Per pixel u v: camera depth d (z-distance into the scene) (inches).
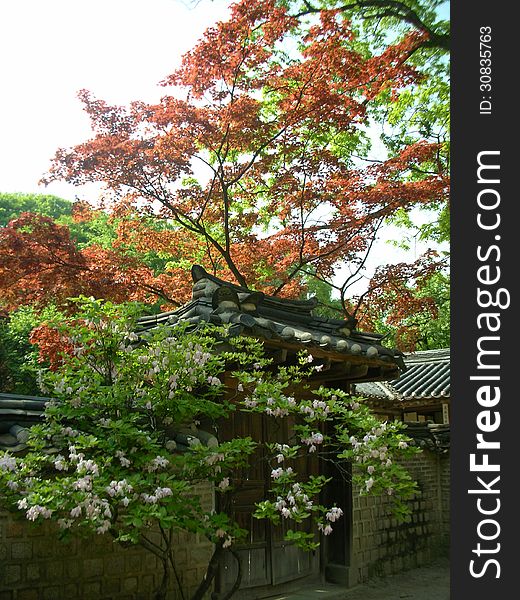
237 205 518.0
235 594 268.8
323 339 261.0
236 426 279.6
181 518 171.6
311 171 458.9
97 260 430.0
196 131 437.1
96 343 197.5
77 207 476.1
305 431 196.2
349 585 318.0
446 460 421.7
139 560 227.0
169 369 190.1
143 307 201.5
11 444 189.2
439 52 416.8
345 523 327.9
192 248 514.3
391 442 196.4
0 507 194.5
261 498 288.0
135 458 176.6
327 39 410.6
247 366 245.1
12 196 1196.5
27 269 389.7
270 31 419.8
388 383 580.1
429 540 398.9
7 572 193.8
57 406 191.5
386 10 409.7
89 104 430.3
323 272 482.9
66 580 206.7
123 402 190.1
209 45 414.0
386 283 477.7
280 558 298.2
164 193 461.7
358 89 448.1
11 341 821.9
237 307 245.6
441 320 854.5
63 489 154.9
